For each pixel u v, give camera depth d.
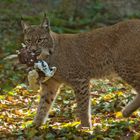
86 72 13.41
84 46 13.46
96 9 27.58
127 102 14.49
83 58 13.41
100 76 13.53
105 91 16.03
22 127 12.59
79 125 12.79
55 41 13.36
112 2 28.48
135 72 13.18
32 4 27.11
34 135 11.77
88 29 24.86
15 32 23.22
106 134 11.72
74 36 13.61
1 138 11.66
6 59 19.66
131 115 13.46
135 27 13.18
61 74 13.31
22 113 14.15
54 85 13.52
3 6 26.50
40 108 13.41
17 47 20.55
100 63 13.39
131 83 13.31
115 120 13.01
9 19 24.42
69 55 13.37
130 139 11.45
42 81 13.24
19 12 25.95
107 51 13.34
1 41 22.12
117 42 13.24
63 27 24.83
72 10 27.06
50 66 13.27
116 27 13.39
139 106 13.13
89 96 13.20
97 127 12.24
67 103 14.87
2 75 18.03
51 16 25.33
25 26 13.37
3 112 13.89
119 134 11.72
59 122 13.34
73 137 11.45
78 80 13.32
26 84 17.16
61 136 11.69
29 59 13.02
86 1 28.11
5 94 16.00
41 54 13.15
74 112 14.01
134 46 13.07
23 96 15.76
